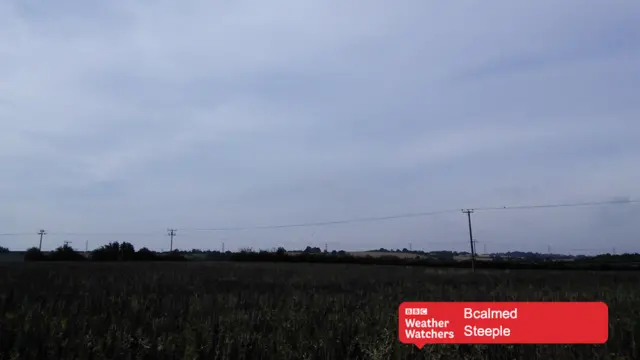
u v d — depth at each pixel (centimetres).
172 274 3947
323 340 1277
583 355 1205
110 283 2980
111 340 1264
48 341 1227
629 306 1989
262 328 1479
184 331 1380
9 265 5053
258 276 4047
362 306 1998
